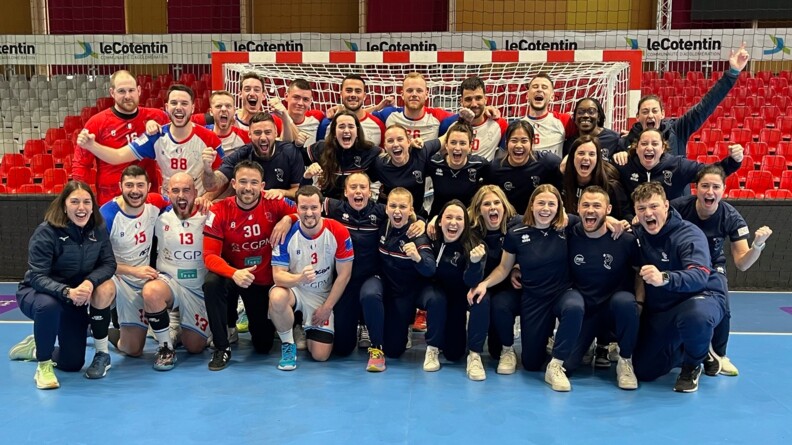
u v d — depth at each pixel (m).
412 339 5.23
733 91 11.55
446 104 7.95
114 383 4.02
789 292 7.32
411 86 5.31
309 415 3.49
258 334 4.64
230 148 5.25
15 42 11.06
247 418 3.44
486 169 4.73
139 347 4.58
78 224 3.96
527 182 4.65
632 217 4.50
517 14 12.45
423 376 4.20
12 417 3.46
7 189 9.23
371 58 6.32
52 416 3.48
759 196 8.39
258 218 4.41
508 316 4.25
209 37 10.90
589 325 4.20
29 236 7.75
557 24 12.45
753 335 5.33
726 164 4.43
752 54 10.54
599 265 4.11
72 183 3.97
